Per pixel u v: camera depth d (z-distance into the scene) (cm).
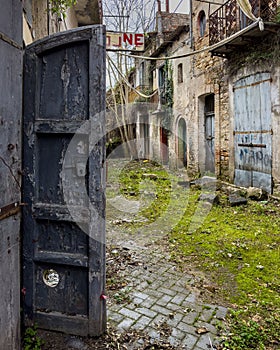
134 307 247
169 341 204
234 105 764
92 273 198
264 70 645
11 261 163
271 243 404
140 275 310
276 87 612
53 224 203
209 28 827
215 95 849
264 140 655
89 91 191
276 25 577
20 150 174
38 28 346
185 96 1053
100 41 189
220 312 241
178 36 1110
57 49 196
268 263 340
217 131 845
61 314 206
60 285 207
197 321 228
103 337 204
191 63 995
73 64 195
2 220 152
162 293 272
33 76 198
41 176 203
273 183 630
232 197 650
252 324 222
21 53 172
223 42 566
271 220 508
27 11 276
